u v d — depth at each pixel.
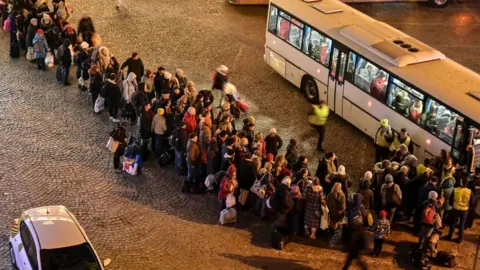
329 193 17.66
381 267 17.06
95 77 22.77
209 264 16.64
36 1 28.34
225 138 18.73
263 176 17.88
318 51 24.39
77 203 18.58
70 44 25.06
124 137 19.98
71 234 14.65
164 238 17.47
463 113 19.02
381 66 21.62
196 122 19.88
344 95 23.48
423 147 20.59
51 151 20.89
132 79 22.22
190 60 27.94
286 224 17.59
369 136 23.00
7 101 23.61
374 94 22.14
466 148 18.95
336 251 17.52
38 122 22.45
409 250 17.78
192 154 18.72
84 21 26.36
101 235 17.38
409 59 21.36
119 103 22.66
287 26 25.81
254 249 17.33
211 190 19.36
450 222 18.06
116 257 16.61
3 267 15.81
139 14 32.19
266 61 27.47
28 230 14.78
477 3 37.09
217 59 28.28
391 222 18.47
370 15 34.53
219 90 25.20
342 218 17.61
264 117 23.97
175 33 30.41
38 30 25.70
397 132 21.39
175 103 21.02
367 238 17.23
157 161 20.83
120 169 20.28
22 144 21.12
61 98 24.11
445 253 17.23
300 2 25.81
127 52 28.03
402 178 17.95
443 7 36.19
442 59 21.86
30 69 26.11
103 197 18.94
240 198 18.52
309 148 22.22
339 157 21.92
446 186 17.64
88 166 20.31
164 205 18.81
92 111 23.39
